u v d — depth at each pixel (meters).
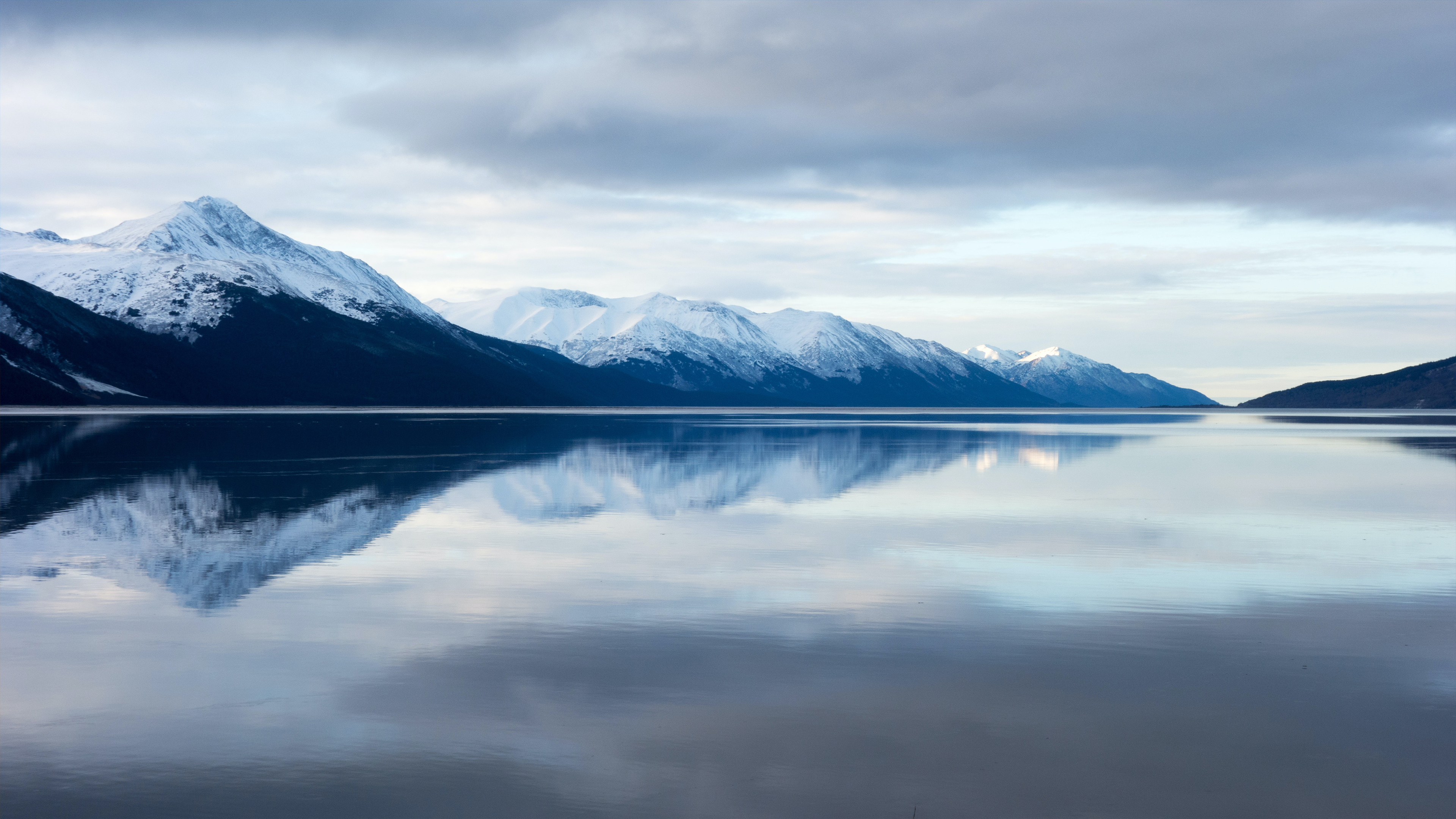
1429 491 46.78
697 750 13.82
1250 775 13.08
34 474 50.28
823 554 28.72
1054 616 21.22
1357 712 15.29
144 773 13.03
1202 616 21.25
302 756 13.55
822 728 14.62
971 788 12.70
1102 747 13.98
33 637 19.23
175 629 19.86
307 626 20.14
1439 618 21.14
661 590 23.69
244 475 50.62
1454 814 12.01
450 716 15.02
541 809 12.10
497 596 23.05
